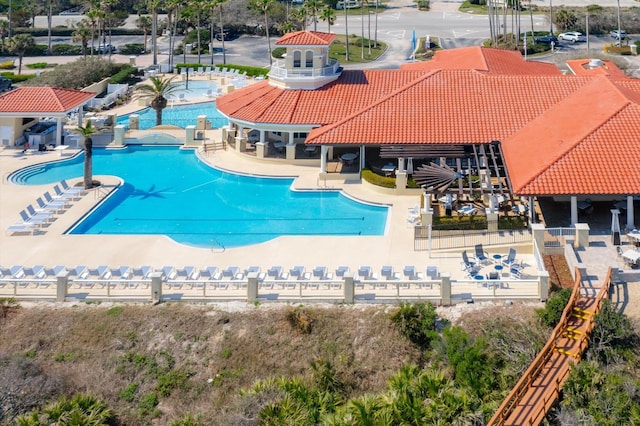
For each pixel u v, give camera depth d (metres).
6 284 35.88
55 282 35.00
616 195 39.31
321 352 31.73
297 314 33.03
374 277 36.22
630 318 31.50
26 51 117.38
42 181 54.41
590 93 52.28
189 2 114.19
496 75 58.03
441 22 141.88
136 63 109.38
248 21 133.38
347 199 49.47
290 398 27.50
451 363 29.31
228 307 34.00
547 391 27.34
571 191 39.28
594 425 24.66
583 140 42.94
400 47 119.44
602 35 122.56
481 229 40.50
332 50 116.19
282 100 58.38
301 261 38.78
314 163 56.12
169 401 30.00
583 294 33.62
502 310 33.09
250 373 31.09
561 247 38.06
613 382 26.48
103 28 118.00
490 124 52.12
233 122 59.22
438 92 55.78
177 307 34.03
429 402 26.27
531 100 54.66
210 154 60.25
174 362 31.55
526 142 47.88
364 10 157.00
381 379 30.61
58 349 32.16
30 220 44.06
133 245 41.22
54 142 64.31
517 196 43.00
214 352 31.89
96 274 35.91
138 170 57.38
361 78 60.97
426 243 40.31
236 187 52.91
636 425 24.33
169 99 83.38
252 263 38.56
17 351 32.03
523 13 145.00
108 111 78.88
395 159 54.91
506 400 25.59
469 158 48.16
